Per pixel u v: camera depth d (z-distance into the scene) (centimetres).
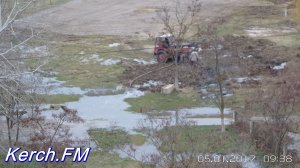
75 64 5969
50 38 6638
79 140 3828
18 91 3391
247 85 4969
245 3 8706
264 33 6850
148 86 5194
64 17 8138
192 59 5534
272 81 4919
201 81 5119
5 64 3262
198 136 3419
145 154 3484
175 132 2875
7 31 3609
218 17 7650
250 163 3325
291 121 3559
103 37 7100
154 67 5753
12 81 3297
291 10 8100
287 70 5184
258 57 5791
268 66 5472
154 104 4681
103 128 4159
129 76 5525
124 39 6962
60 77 5525
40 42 5584
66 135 3625
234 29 6994
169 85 5016
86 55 6266
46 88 4834
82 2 9225
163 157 3100
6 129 3938
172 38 5828
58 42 6788
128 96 4950
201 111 4453
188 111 4466
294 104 3666
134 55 6272
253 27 7150
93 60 6109
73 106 4700
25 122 3597
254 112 3984
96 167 3478
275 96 3819
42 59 5250
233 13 7969
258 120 3803
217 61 4078
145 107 4612
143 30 7325
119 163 3541
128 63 5972
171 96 4872
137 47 6588
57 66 5841
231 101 4584
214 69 4962
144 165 3041
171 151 2750
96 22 7881
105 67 5884
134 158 3412
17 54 4044
